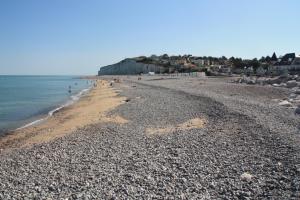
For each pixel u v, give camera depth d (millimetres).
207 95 42594
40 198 11391
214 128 21562
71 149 18766
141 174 13086
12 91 89438
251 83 69500
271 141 16422
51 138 23219
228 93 47531
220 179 11883
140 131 22797
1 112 42156
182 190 11102
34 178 13820
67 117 33969
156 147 17609
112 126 25391
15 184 13234
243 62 160750
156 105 36625
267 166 12820
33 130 27578
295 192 10000
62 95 71688
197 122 24656
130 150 17375
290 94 43188
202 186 11336
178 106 34469
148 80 107875
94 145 19359
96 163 15312
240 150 15562
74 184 12570
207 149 16281
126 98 49562
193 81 87562
